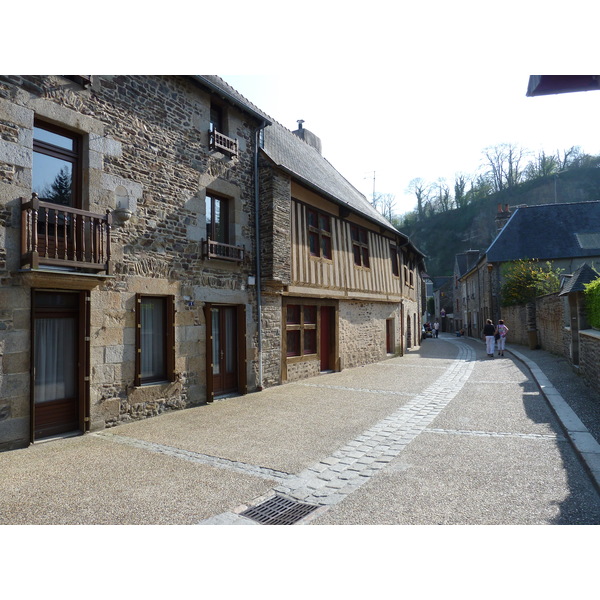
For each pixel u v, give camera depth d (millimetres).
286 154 11312
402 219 66312
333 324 11781
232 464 4586
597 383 7055
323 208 11242
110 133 6270
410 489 3844
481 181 61156
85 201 5926
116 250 6254
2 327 5012
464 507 3461
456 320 39281
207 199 8156
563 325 11562
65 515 3395
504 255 22281
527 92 4871
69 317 5883
